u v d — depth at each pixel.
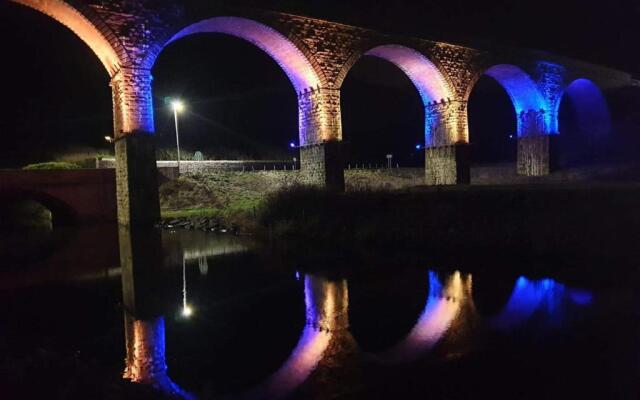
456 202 16.12
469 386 5.42
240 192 30.70
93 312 9.25
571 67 40.19
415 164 66.75
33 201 30.48
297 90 28.61
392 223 16.42
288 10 24.66
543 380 5.51
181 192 29.75
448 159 32.53
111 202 26.31
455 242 14.01
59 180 24.92
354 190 21.08
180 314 8.88
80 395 4.86
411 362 6.18
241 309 9.03
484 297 8.98
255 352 6.85
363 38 27.72
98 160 33.66
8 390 4.82
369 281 10.72
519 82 38.16
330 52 26.56
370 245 14.94
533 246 12.51
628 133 46.06
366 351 6.68
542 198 14.25
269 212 20.36
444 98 32.56
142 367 6.43
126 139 20.77
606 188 15.45
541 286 9.43
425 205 16.77
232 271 12.45
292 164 45.62
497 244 13.20
